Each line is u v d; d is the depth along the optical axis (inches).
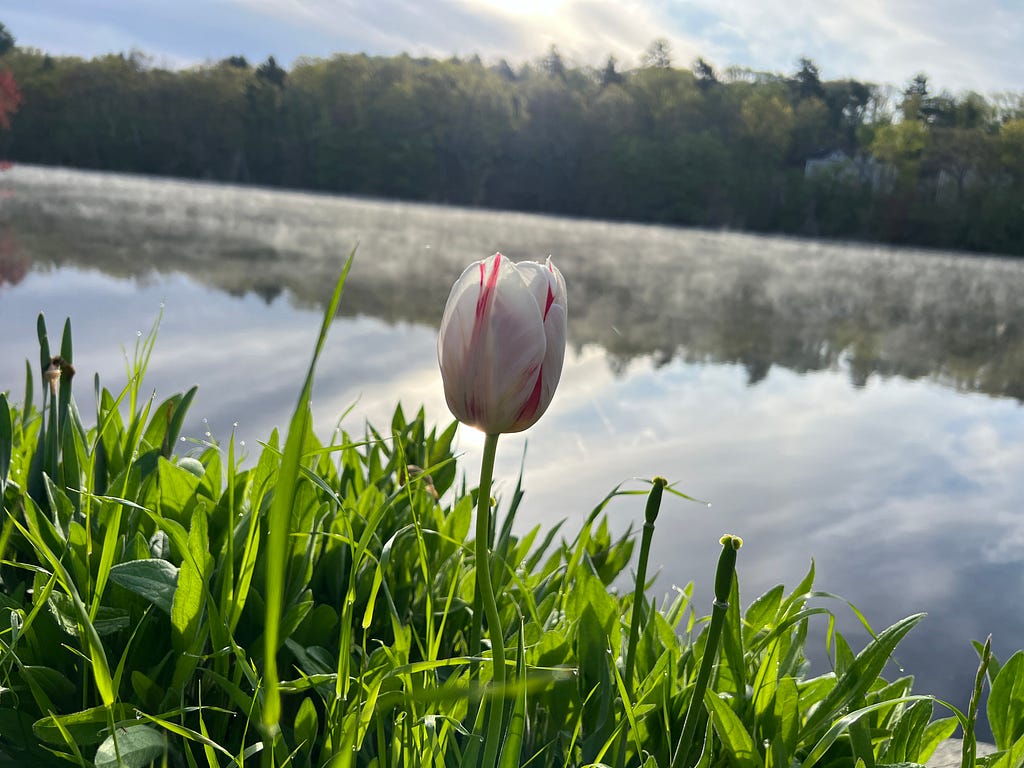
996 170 2436.0
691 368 304.0
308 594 38.5
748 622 43.9
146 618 37.4
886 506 148.6
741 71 3127.5
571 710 38.1
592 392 238.5
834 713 36.7
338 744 29.9
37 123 2755.9
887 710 38.1
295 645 36.7
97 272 428.8
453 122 2898.6
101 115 2829.7
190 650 33.2
